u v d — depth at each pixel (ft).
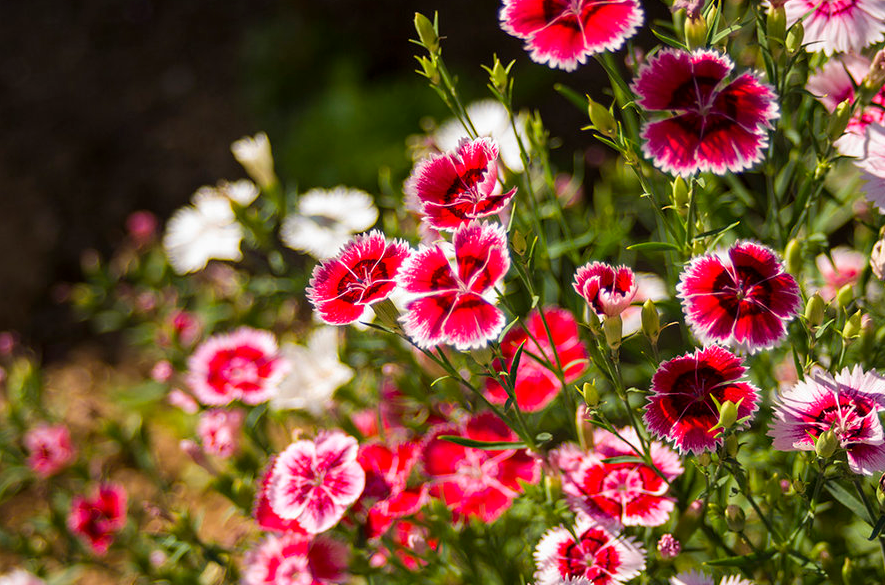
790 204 1.97
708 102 1.69
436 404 2.11
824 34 1.78
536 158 2.15
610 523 1.82
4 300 4.24
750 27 1.95
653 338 1.71
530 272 1.76
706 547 1.93
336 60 4.77
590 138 3.88
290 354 2.14
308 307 2.54
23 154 4.87
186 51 5.27
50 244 4.42
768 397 1.96
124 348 3.89
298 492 1.87
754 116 1.68
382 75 4.75
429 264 1.68
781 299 1.69
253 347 2.17
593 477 1.85
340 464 1.87
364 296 1.69
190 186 4.53
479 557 2.00
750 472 1.86
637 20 1.70
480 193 1.69
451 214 1.70
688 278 1.70
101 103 5.10
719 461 1.71
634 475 1.84
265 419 2.22
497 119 2.19
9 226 4.52
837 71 1.83
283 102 4.77
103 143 4.86
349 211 2.24
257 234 2.25
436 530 1.92
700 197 1.91
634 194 2.23
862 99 1.75
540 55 1.73
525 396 1.98
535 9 1.73
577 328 2.02
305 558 1.92
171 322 2.49
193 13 5.47
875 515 1.75
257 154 2.22
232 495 2.07
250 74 4.96
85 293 2.80
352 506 1.90
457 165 1.71
